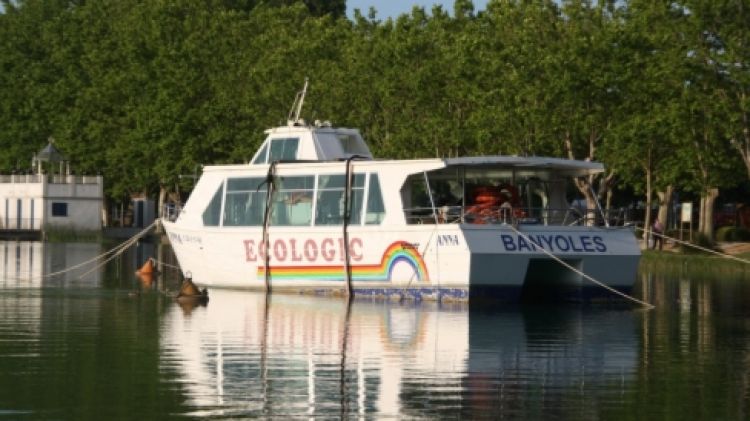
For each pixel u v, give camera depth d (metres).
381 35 152.38
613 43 124.12
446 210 73.38
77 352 52.22
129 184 191.38
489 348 55.06
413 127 137.88
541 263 75.81
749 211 181.00
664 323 65.56
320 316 66.19
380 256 74.38
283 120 159.38
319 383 45.72
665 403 43.03
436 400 43.12
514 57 127.19
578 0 130.88
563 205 80.62
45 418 39.75
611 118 126.31
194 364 49.44
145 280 90.06
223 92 176.12
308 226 76.94
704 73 123.25
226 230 80.56
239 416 40.31
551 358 52.53
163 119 175.12
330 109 150.88
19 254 126.50
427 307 71.00
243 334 58.47
